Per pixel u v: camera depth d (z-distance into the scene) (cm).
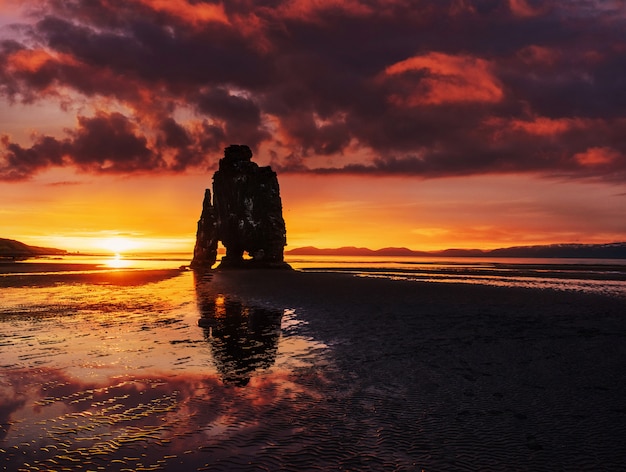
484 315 2353
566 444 804
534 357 1459
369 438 826
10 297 3241
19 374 1238
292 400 1039
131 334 1834
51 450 766
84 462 721
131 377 1216
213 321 2103
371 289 3781
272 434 842
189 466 711
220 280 5022
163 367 1323
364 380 1205
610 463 730
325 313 2428
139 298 3188
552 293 3488
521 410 979
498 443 807
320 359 1434
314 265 11388
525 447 791
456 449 781
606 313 2433
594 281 5053
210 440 812
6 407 978
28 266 9288
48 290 3819
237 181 7862
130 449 772
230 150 8162
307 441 811
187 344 1650
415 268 9088
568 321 2170
